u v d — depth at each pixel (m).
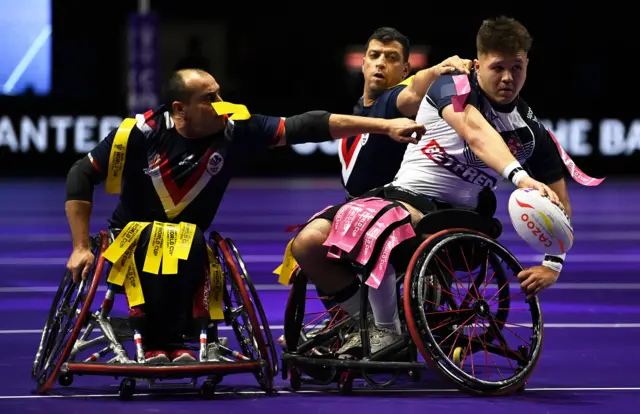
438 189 12.55
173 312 11.95
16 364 13.59
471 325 12.81
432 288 12.71
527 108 12.38
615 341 15.66
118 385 12.37
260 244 30.44
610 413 10.66
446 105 12.09
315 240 12.09
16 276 23.56
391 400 11.45
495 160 11.62
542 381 12.64
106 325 11.98
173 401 11.34
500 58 11.74
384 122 12.27
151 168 12.19
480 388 11.62
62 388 12.13
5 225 36.62
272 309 18.81
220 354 12.50
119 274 11.84
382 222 11.73
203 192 12.38
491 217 12.89
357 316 12.38
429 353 11.51
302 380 12.74
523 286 11.96
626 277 24.11
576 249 30.45
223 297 12.52
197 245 11.95
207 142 12.28
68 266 11.91
